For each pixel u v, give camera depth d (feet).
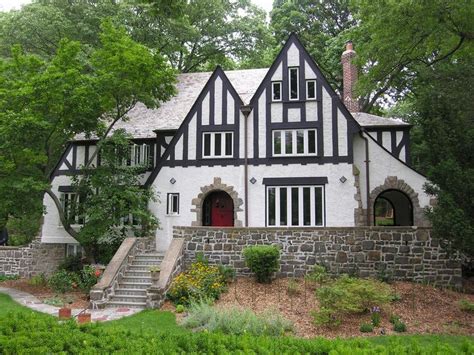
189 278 48.44
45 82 54.70
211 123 66.18
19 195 57.41
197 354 20.71
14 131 55.21
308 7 118.21
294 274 51.62
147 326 37.93
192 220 65.16
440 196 41.96
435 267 49.29
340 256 50.98
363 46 60.64
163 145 70.44
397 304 42.22
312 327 36.96
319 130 63.21
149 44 93.04
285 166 63.52
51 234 72.74
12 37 84.64
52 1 87.45
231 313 36.94
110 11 87.45
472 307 40.57
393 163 64.69
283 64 65.31
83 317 33.86
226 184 64.80
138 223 67.31
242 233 53.06
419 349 20.54
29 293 57.31
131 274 52.42
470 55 54.24
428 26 52.26
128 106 66.23
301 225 62.28
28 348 20.90
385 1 51.62
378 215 106.52
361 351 19.76
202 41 113.29
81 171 65.57
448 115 44.50
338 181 61.93
